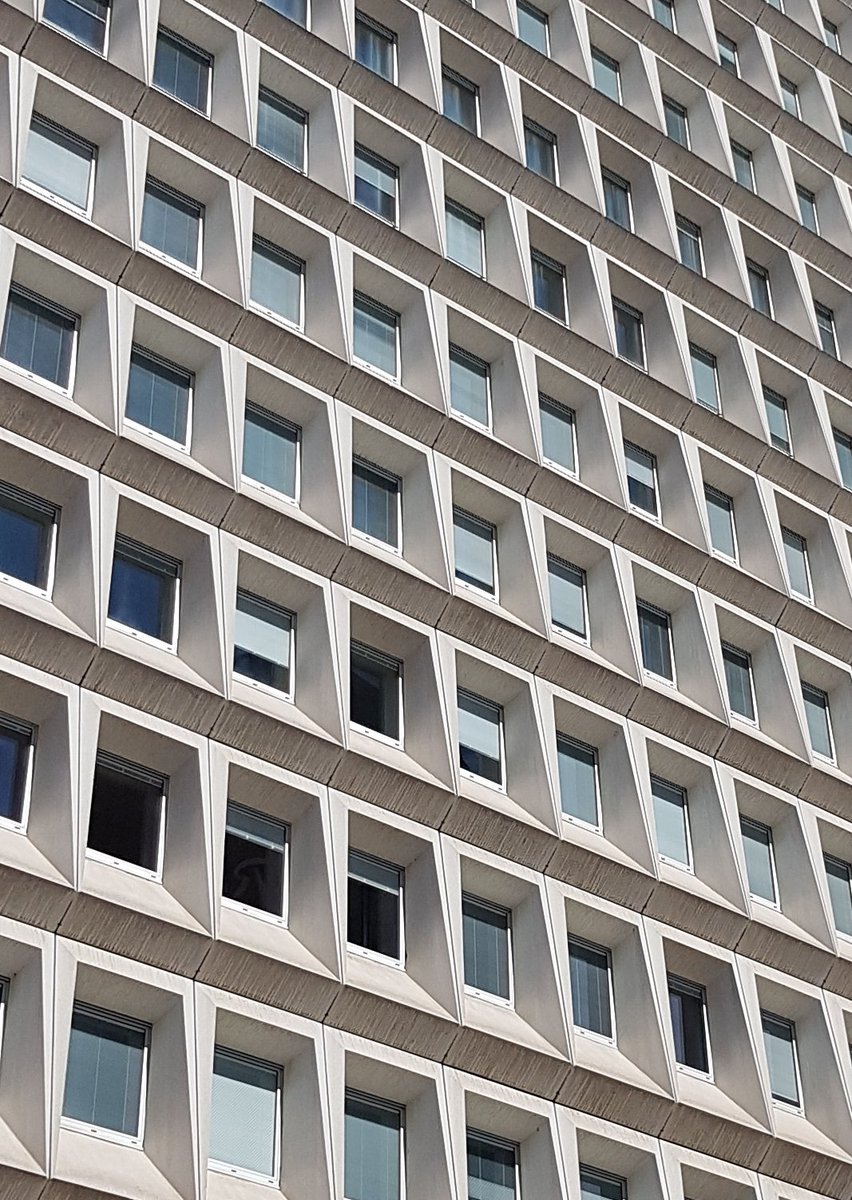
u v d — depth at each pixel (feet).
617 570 140.46
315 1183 96.89
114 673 105.50
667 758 135.44
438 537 128.88
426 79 155.43
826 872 144.05
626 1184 115.65
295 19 151.43
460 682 127.03
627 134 172.76
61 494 111.14
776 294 178.60
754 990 128.36
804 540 163.12
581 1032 118.73
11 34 125.39
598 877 123.03
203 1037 97.35
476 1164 108.47
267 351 127.44
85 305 119.96
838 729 151.94
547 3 177.88
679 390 157.17
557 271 158.61
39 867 96.43
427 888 113.60
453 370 144.15
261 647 117.50
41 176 124.77
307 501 124.88
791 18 208.95
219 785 106.52
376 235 140.46
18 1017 92.63
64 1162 89.45
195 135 132.67
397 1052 106.11
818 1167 123.65
